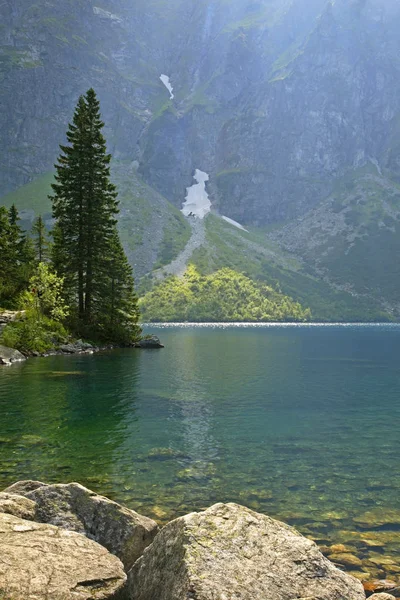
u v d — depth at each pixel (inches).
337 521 415.8
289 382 1344.7
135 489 484.7
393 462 598.9
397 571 327.9
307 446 672.4
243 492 483.8
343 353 2437.3
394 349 2743.6
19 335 1882.4
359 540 378.0
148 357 2031.3
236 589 219.9
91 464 567.8
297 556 254.4
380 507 449.7
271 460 601.3
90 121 2381.9
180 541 249.6
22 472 530.6
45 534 261.6
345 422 834.2
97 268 2396.7
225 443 681.0
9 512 296.2
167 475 533.3
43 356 1891.0
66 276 2333.9
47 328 2128.4
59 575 220.5
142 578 248.7
